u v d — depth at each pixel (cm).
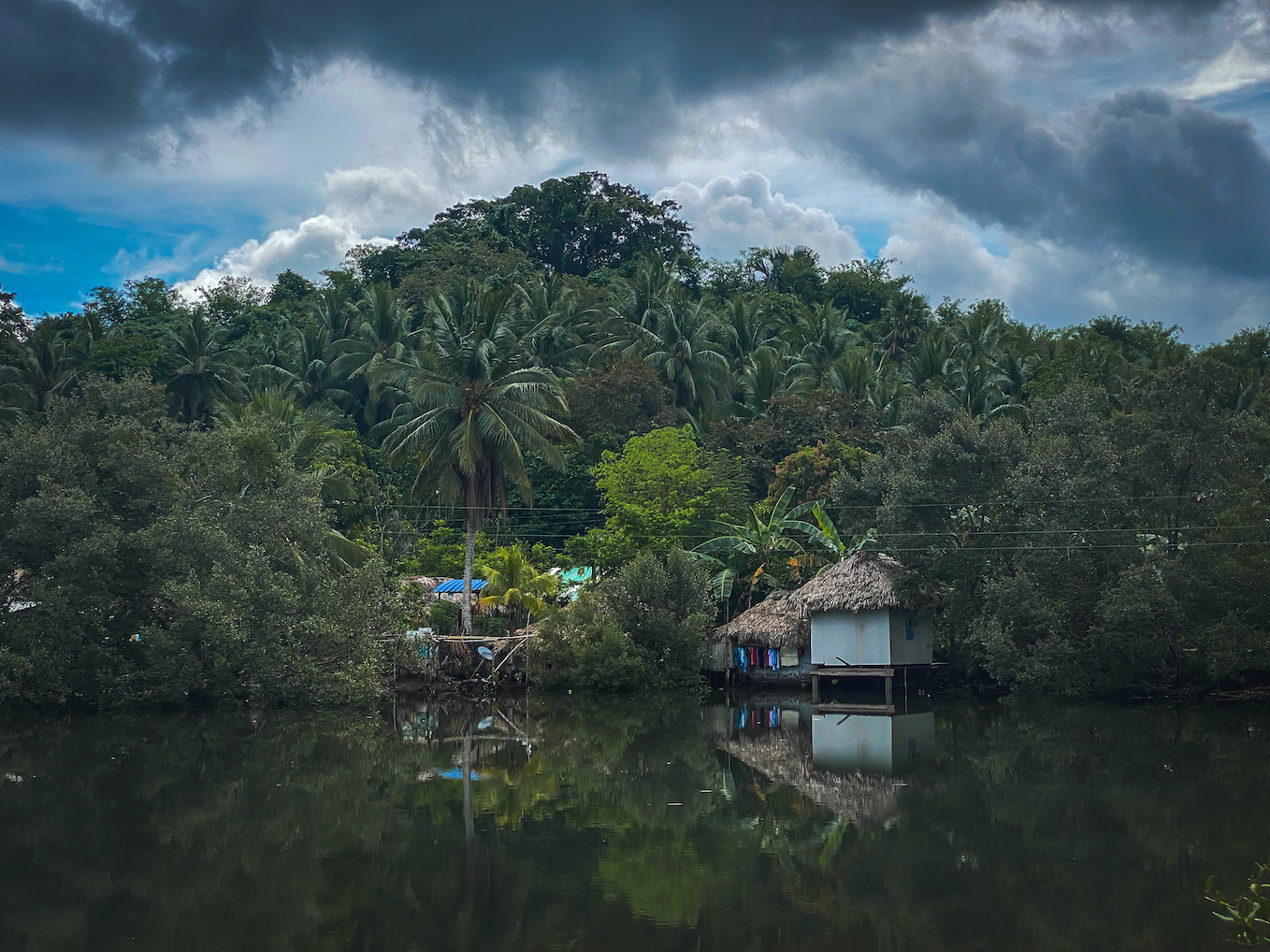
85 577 3278
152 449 3569
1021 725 3272
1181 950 1358
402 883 1681
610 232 9825
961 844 1883
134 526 3497
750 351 7219
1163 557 3572
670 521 4703
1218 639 3278
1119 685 3681
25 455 3309
